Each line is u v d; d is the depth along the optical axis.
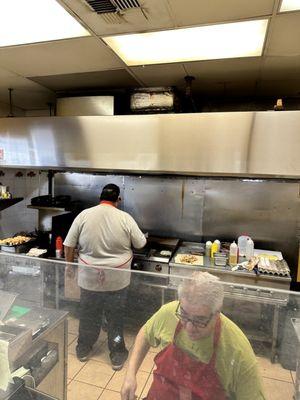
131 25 1.58
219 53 1.92
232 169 2.22
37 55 2.00
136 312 1.42
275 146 2.12
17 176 3.71
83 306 1.51
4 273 1.56
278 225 2.79
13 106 3.62
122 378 1.42
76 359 1.57
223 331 1.06
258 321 1.25
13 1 1.37
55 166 2.67
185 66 2.15
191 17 1.49
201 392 1.04
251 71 2.21
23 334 1.10
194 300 1.02
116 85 2.64
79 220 2.11
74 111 2.70
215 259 2.39
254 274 2.21
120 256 2.11
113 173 3.12
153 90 2.49
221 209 2.93
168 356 1.12
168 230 3.09
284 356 1.22
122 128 2.46
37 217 3.76
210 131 2.25
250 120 2.16
